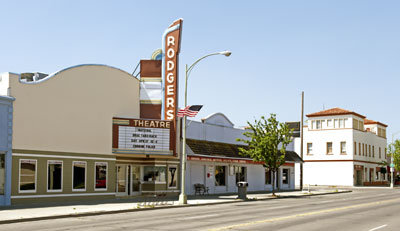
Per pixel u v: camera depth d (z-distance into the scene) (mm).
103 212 21375
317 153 74250
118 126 30391
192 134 36594
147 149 31125
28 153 25266
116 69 30906
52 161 26547
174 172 34625
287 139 38406
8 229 15305
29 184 25266
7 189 24094
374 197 37656
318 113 74812
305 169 75062
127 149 30469
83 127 28469
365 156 77188
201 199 31625
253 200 33062
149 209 23953
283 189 50281
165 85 32906
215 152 38156
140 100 32781
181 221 17500
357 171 75000
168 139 31922
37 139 25812
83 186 28281
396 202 30297
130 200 29375
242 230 14555
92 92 29156
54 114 26812
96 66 29484
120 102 31078
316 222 17234
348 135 71750
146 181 33500
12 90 24672
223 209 24141
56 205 24797
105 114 29938
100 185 29422
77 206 24375
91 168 28812
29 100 25500
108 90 30250
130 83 31953
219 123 41500
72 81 27969
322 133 74125
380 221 17766
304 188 57469
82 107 28484
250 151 38156
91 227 15609
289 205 27344
